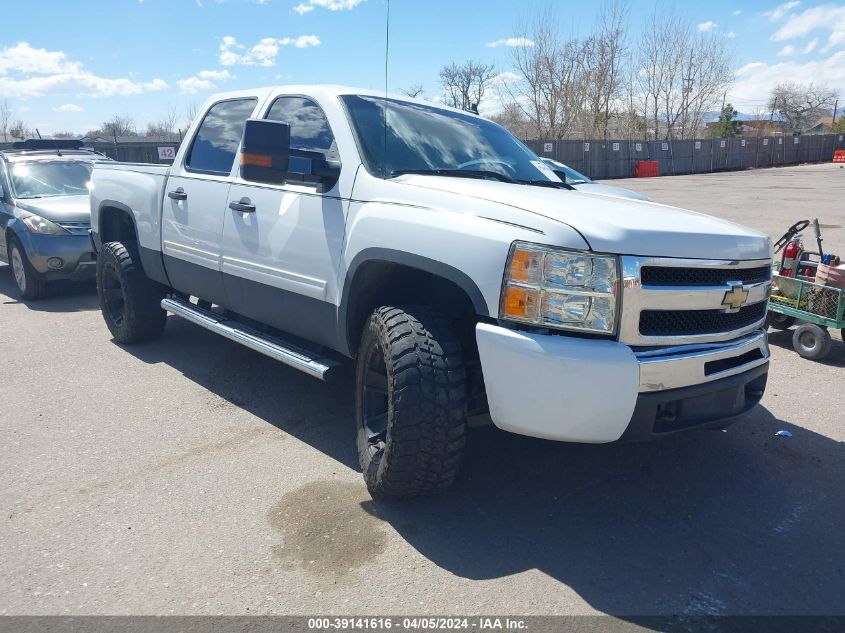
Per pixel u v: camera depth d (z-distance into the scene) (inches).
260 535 122.7
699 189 1000.2
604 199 137.0
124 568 113.4
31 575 111.7
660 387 111.3
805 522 127.3
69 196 340.2
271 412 179.6
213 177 181.3
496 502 133.6
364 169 142.0
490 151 169.5
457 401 119.4
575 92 1654.8
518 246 110.7
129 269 222.5
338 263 140.9
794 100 3122.5
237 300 176.2
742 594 106.8
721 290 119.3
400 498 129.1
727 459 152.2
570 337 109.0
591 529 124.6
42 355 230.8
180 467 149.0
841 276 219.1
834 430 168.6
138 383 201.3
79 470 148.0
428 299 142.7
